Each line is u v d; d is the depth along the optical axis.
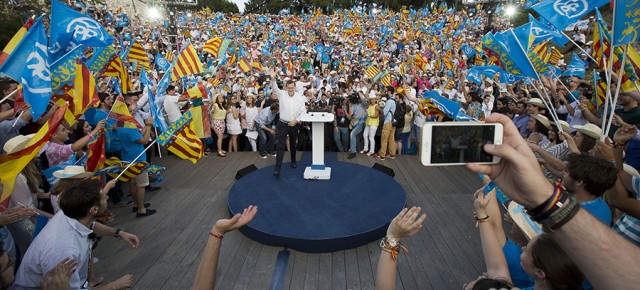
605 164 2.26
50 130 2.88
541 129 5.67
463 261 4.26
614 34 3.07
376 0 55.53
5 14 9.00
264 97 9.55
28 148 2.81
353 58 22.34
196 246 4.64
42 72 3.21
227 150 9.43
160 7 32.81
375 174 6.65
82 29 4.41
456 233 4.92
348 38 28.78
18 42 3.43
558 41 5.74
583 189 2.30
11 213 2.62
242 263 4.24
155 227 5.14
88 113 5.95
